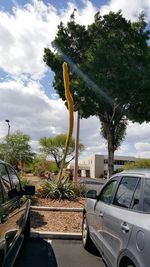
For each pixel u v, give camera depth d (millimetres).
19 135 72875
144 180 4953
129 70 19953
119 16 21281
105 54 20250
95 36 21750
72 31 21844
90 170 92062
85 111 21453
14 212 5695
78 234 9164
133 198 5059
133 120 22125
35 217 11297
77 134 22578
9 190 5832
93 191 7266
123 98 20188
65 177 18438
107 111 21766
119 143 24812
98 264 7137
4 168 6023
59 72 21922
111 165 22766
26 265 6926
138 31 21672
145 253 3943
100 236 6309
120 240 4887
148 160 45406
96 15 21625
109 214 5738
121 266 4832
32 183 18891
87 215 7812
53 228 9828
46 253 7797
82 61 21453
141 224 4285
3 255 4551
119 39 21062
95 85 20453
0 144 72188
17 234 6117
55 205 13906
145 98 20312
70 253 7848
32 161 73625
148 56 21141
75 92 21250
